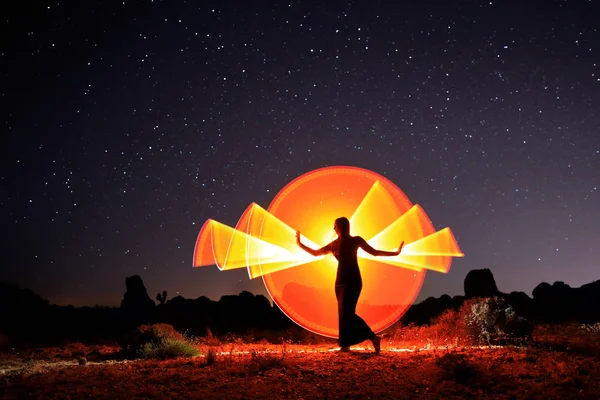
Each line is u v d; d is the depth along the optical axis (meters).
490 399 6.86
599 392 7.02
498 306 11.27
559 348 9.63
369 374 7.95
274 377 7.90
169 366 8.99
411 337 12.46
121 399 6.98
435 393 7.09
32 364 10.40
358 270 9.86
